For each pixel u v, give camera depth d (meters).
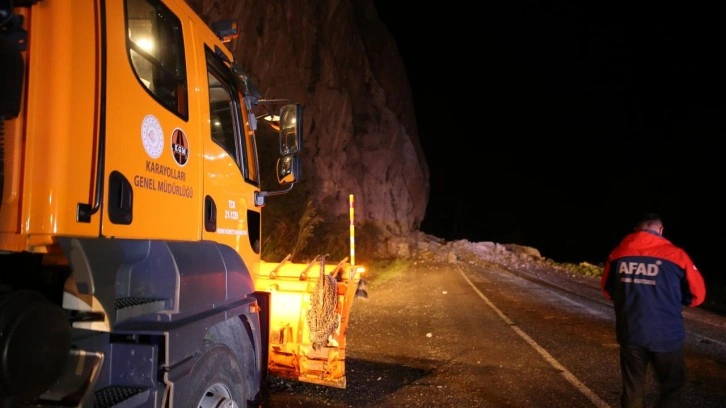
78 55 2.87
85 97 2.88
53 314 2.54
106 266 2.78
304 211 19.05
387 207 36.81
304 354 5.44
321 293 5.29
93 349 2.89
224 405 3.73
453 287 17.25
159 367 3.04
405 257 30.94
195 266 3.44
